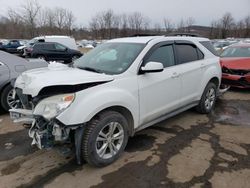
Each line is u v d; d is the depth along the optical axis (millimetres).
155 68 3611
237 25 67625
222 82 7602
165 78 4105
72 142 3240
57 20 55438
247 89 7949
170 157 3656
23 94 3332
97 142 3266
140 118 3773
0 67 5301
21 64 5555
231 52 8711
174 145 4027
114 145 3492
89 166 3426
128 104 3500
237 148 3939
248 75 7223
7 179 3160
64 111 2912
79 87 3037
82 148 3170
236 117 5367
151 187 3008
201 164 3473
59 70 3580
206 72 5160
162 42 4254
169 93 4246
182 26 63469
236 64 7535
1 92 5297
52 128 3023
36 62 5828
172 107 4398
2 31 52656
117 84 3406
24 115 3307
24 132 4531
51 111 2959
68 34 58594
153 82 3889
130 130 3742
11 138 4297
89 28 68125
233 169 3355
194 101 5051
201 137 4332
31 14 46469
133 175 3232
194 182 3092
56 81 3012
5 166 3443
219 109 5918
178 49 4574
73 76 3223
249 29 65750
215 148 3934
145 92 3775
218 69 5539
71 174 3256
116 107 3441
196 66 4855
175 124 4918
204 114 5508
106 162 3391
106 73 3576
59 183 3078
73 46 21766
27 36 47781
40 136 3021
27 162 3537
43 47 17922
